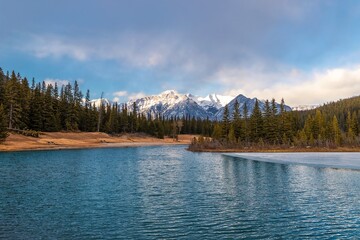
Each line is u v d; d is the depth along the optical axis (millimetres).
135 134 162250
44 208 23844
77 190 30516
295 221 21125
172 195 28672
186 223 20594
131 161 60312
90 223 20359
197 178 38938
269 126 110500
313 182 35938
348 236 18375
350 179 38156
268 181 36719
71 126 126375
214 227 19859
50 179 36844
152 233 18656
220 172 44688
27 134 98750
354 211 23500
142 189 31406
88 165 51969
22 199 26578
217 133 121000
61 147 96062
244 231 19141
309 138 116375
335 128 115562
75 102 137750
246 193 29688
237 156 75312
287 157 71500
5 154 69875
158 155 77875
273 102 113062
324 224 20469
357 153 86000
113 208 24062
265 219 21500
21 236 17953
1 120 82000
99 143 119375
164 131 193375
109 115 156000
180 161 61781
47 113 112875
